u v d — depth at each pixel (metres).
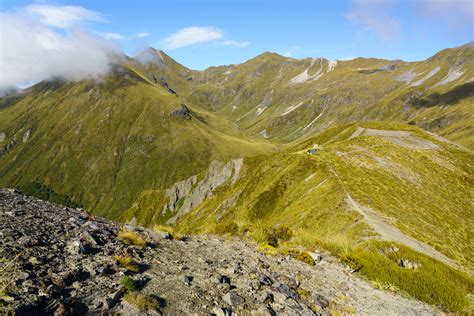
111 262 9.93
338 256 17.75
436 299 14.16
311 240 19.95
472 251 51.97
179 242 15.29
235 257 14.32
